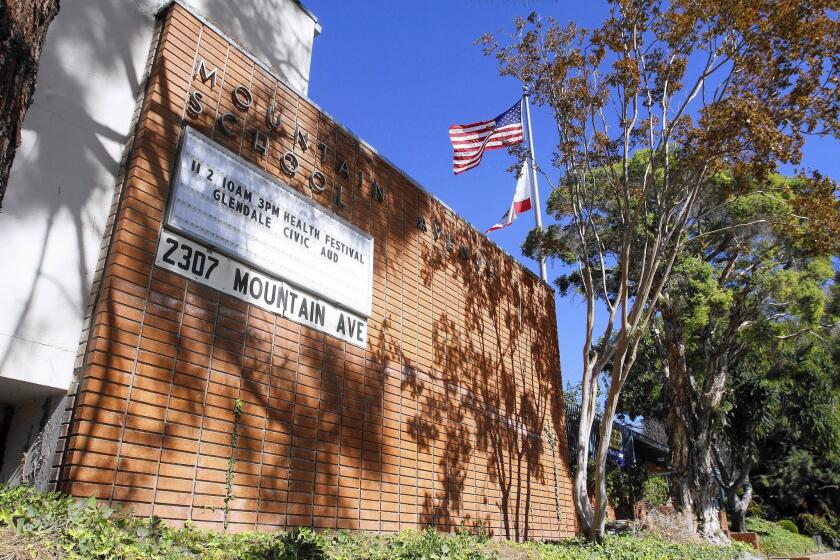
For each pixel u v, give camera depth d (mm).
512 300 14266
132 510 5750
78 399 5848
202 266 7219
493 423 12250
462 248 12781
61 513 4426
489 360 12711
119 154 7039
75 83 6844
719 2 10602
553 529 13234
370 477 8875
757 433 32062
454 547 6773
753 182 13781
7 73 3410
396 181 11188
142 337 6398
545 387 14688
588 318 12859
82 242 6465
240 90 8297
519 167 14234
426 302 11211
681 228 12117
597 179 16219
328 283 8930
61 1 6949
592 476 19062
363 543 6770
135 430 6113
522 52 12812
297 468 7750
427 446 10242
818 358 24094
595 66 12281
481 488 11328
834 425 31812
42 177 6309
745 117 10523
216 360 7098
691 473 19719
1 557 3539
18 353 5766
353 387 9023
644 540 12680
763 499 40781
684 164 11742
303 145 9156
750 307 20281
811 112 10711
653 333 21094
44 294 6070
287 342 8102
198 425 6707
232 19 9758
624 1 11484
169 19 7676
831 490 40844
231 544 5332
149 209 6809
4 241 5914
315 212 9016
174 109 7391
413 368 10414
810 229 12352
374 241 10188
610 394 11531
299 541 5441
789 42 10547
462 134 15812
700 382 22625
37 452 5969
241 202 7855
